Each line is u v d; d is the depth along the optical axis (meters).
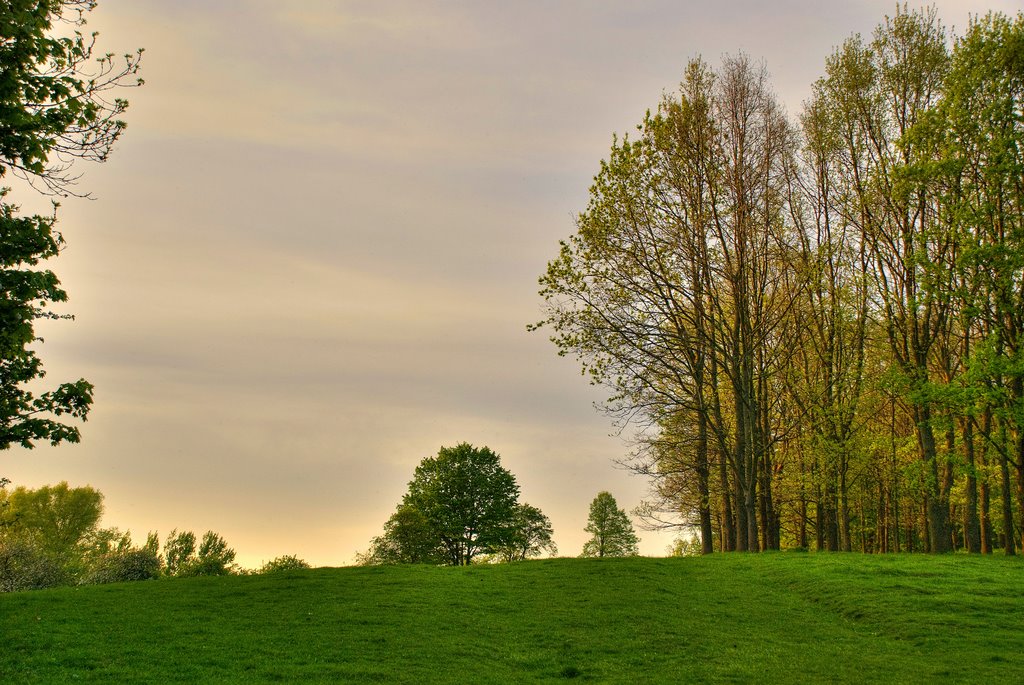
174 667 19.78
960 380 40.53
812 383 47.56
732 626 25.53
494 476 80.75
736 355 43.75
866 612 26.36
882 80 47.47
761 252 45.88
